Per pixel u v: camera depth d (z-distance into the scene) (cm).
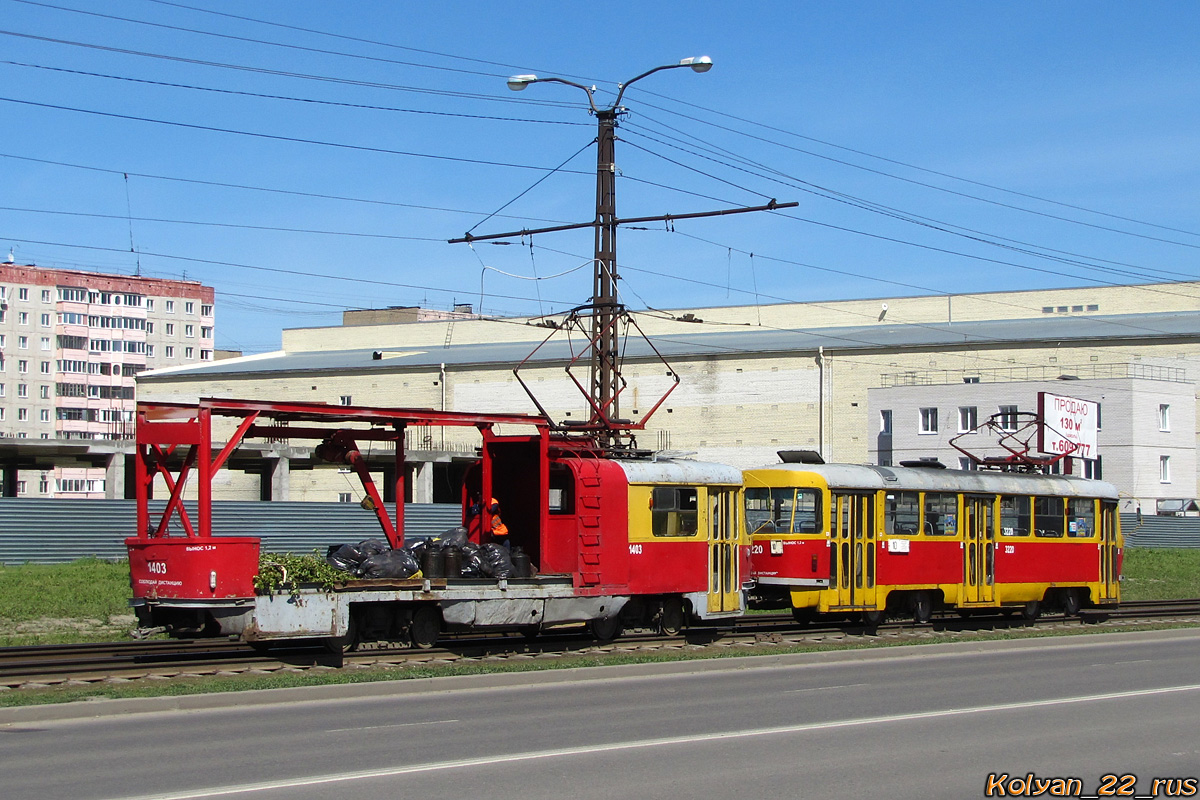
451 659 1850
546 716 1321
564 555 2100
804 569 2425
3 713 1260
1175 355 6128
